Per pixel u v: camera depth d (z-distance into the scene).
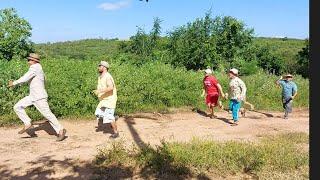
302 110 16.17
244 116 13.84
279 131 11.12
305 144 9.19
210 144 7.97
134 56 26.38
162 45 27.75
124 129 10.78
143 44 27.36
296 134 10.28
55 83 12.38
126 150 7.93
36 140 9.22
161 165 6.80
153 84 14.50
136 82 14.05
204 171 6.75
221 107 13.36
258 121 12.88
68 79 12.80
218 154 7.35
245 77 20.45
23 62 14.12
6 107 11.30
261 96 17.17
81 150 8.32
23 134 9.80
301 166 7.19
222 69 26.06
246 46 29.22
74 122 11.44
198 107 14.78
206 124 12.00
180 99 14.98
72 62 15.52
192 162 7.00
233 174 6.71
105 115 9.32
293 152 7.89
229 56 28.27
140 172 6.66
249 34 29.12
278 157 7.39
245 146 8.05
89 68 14.53
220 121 12.57
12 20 24.53
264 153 7.53
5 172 6.79
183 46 27.03
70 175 6.61
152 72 15.70
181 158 7.04
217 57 27.16
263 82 19.00
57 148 8.50
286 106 13.76
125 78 14.05
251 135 10.41
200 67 26.91
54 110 11.91
